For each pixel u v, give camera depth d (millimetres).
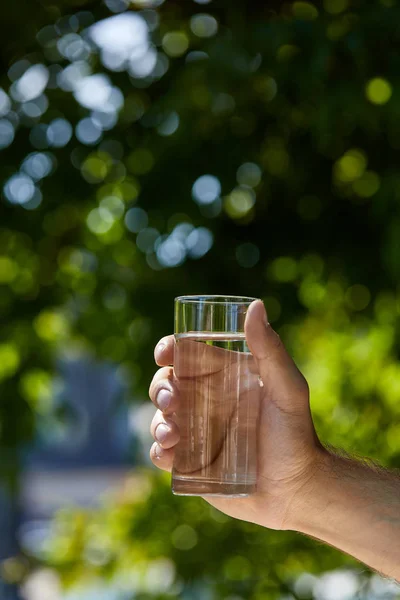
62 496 16844
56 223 4438
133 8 3996
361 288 4211
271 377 1883
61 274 4605
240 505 2047
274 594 4391
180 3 3898
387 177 3576
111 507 4867
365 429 4488
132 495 4816
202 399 1772
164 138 3922
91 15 4008
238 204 4113
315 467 1995
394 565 2021
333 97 3289
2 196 4160
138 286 4301
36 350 4691
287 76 3283
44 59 4043
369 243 4062
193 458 1765
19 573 5004
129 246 4457
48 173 4137
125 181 4125
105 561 4754
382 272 4023
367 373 4555
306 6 3463
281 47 3285
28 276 4586
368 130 3496
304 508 2020
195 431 1767
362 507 2006
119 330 4688
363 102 3289
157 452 1916
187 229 4133
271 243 4137
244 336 1804
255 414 1813
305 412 1949
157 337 4230
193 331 1786
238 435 1777
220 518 4512
